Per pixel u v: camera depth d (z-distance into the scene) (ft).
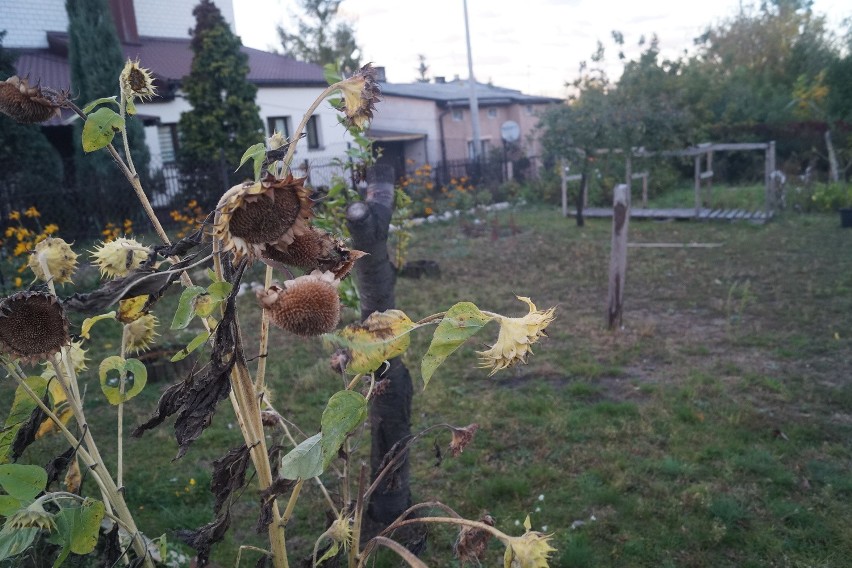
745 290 26.99
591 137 49.67
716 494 13.25
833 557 11.39
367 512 11.05
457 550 4.55
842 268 31.91
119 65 46.19
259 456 4.36
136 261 4.48
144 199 4.51
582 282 31.89
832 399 17.43
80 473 5.84
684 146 51.44
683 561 11.48
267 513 4.36
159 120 53.16
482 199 62.69
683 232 45.47
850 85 63.67
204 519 12.62
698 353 21.25
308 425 16.65
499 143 96.22
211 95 48.78
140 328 5.49
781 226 45.60
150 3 68.28
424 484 14.02
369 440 15.37
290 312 3.44
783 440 15.30
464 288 31.30
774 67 110.63
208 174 46.73
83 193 40.29
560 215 57.16
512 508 13.09
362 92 4.19
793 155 71.77
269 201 3.21
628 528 12.35
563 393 18.40
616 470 14.17
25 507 4.07
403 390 10.36
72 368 5.51
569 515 12.78
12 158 41.91
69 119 45.55
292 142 4.18
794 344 21.67
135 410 17.79
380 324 3.79
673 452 14.90
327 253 3.71
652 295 29.12
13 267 28.81
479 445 15.58
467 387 19.02
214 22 48.96
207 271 3.85
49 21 59.93
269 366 20.76
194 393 3.78
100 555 7.01
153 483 13.98
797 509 12.48
